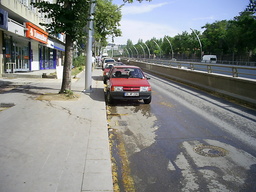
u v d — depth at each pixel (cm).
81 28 952
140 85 960
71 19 940
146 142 563
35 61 2670
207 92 1360
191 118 782
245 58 5191
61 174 359
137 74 1084
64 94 1002
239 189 369
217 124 715
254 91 997
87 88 1184
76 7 920
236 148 532
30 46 2452
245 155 495
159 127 682
